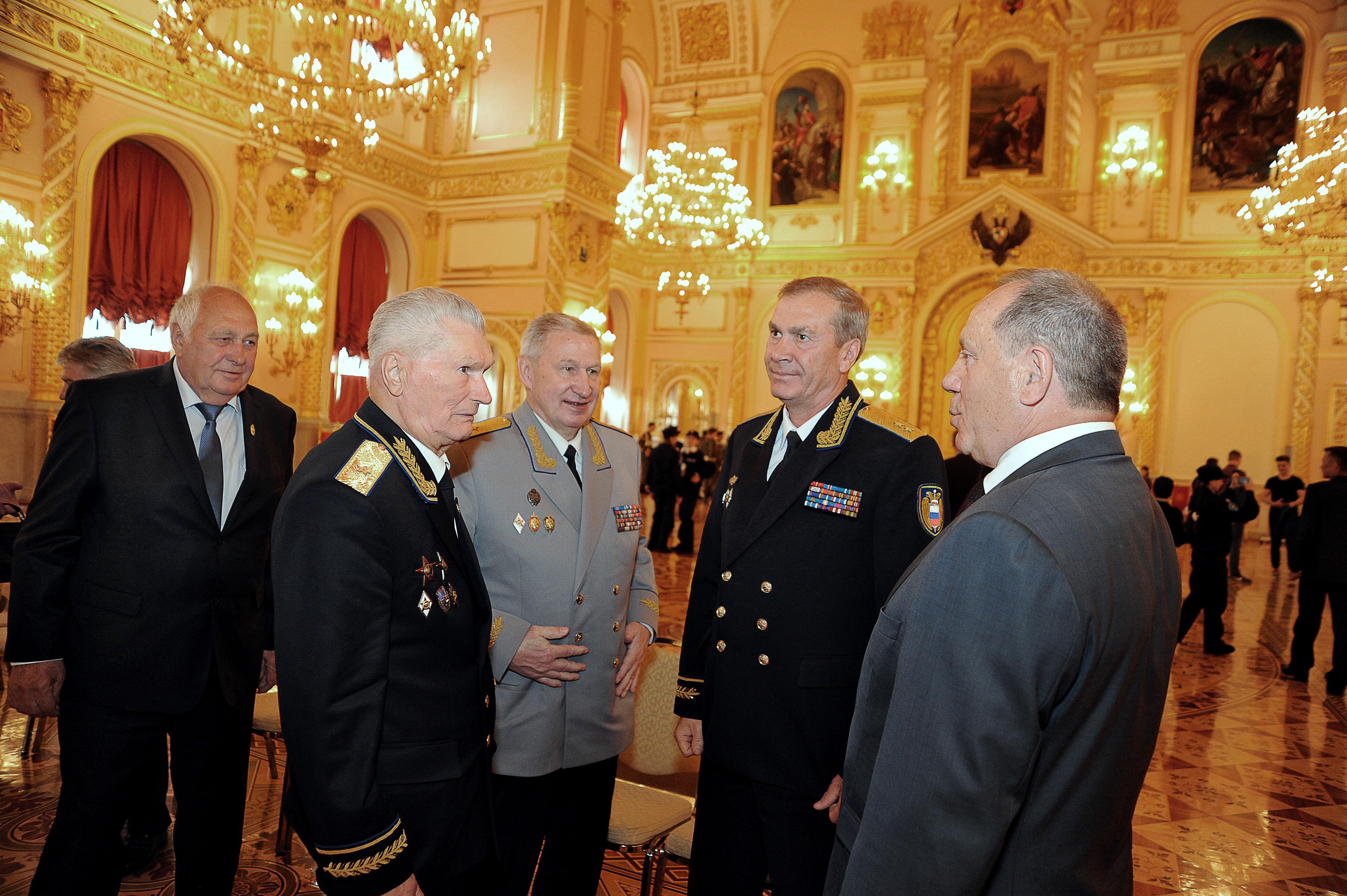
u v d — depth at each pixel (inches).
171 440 83.9
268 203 398.6
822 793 70.8
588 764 83.1
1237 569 418.6
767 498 76.5
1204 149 577.6
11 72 301.9
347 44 323.6
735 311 700.7
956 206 621.3
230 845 87.1
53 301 315.9
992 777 37.8
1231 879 121.6
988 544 39.9
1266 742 183.8
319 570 53.9
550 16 449.4
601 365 87.7
